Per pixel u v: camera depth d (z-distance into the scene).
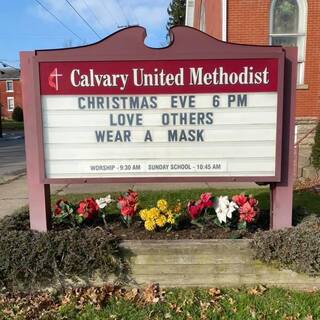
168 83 4.06
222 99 4.06
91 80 4.07
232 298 3.70
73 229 4.16
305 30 11.84
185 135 4.12
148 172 4.18
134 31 4.02
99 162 4.18
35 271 3.80
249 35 11.83
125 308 3.56
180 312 3.50
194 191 7.49
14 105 78.06
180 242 3.89
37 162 4.21
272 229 4.12
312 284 3.86
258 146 4.11
